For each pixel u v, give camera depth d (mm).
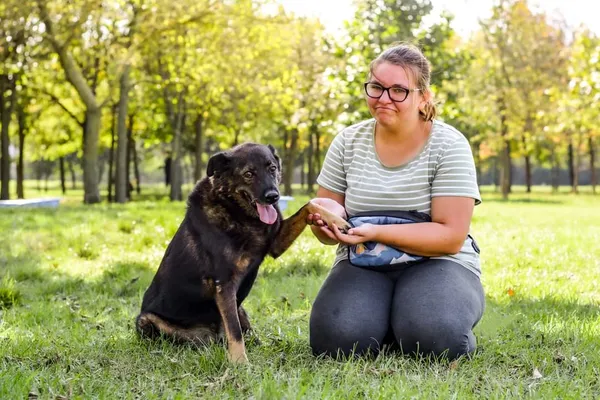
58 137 38719
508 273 8547
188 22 24562
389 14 17250
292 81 27344
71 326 5574
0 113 31141
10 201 22578
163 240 11773
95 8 22828
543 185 82750
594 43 24766
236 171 4668
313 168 48094
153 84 30297
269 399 3518
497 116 38531
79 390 3828
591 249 11023
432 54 17453
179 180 34562
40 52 25266
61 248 10992
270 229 4738
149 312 5012
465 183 4500
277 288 7148
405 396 3543
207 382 3953
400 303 4402
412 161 4633
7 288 7047
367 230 4457
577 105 28281
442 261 4547
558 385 3781
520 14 38094
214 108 33812
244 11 25266
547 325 5453
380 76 4477
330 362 4320
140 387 3871
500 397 3629
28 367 4281
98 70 29406
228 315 4551
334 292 4543
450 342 4250
